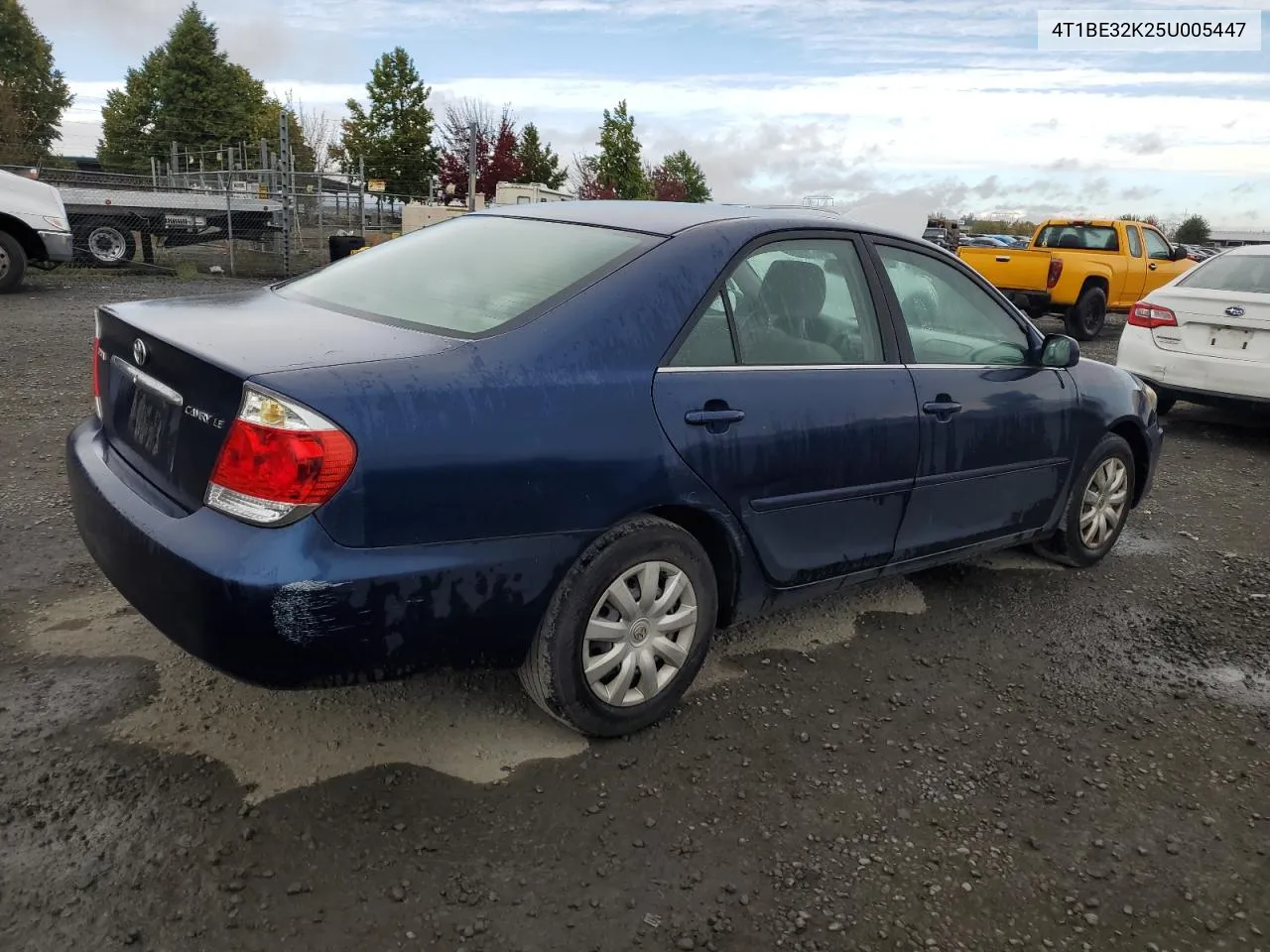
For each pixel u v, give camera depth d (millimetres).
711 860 2531
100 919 2184
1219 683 3703
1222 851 2707
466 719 3074
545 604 2740
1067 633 4066
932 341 3836
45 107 62500
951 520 3926
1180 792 2973
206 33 57469
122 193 17125
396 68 41938
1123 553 5098
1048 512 4445
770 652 3715
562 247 3180
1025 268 14789
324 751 2855
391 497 2404
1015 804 2863
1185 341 8008
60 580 3854
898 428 3541
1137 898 2502
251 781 2689
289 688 2443
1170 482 6637
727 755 3002
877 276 3639
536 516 2643
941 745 3154
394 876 2389
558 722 3094
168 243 18781
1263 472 7051
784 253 3363
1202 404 8070
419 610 2494
